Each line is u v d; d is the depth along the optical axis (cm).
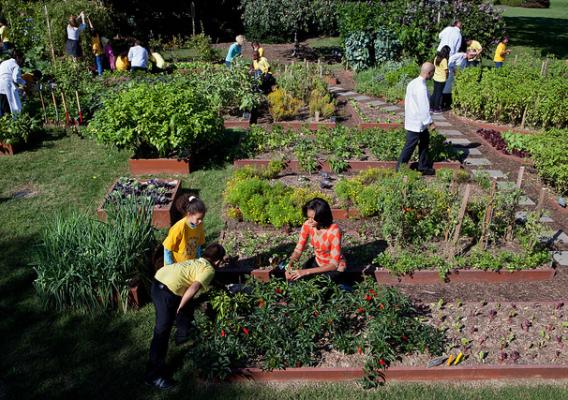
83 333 548
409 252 684
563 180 870
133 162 928
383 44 1669
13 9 1761
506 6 4250
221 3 2808
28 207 816
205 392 480
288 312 523
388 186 733
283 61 2016
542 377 505
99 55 1662
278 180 901
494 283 652
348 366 503
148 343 536
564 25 3095
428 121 858
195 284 474
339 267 578
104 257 567
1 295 604
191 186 891
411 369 499
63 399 468
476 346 532
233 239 719
